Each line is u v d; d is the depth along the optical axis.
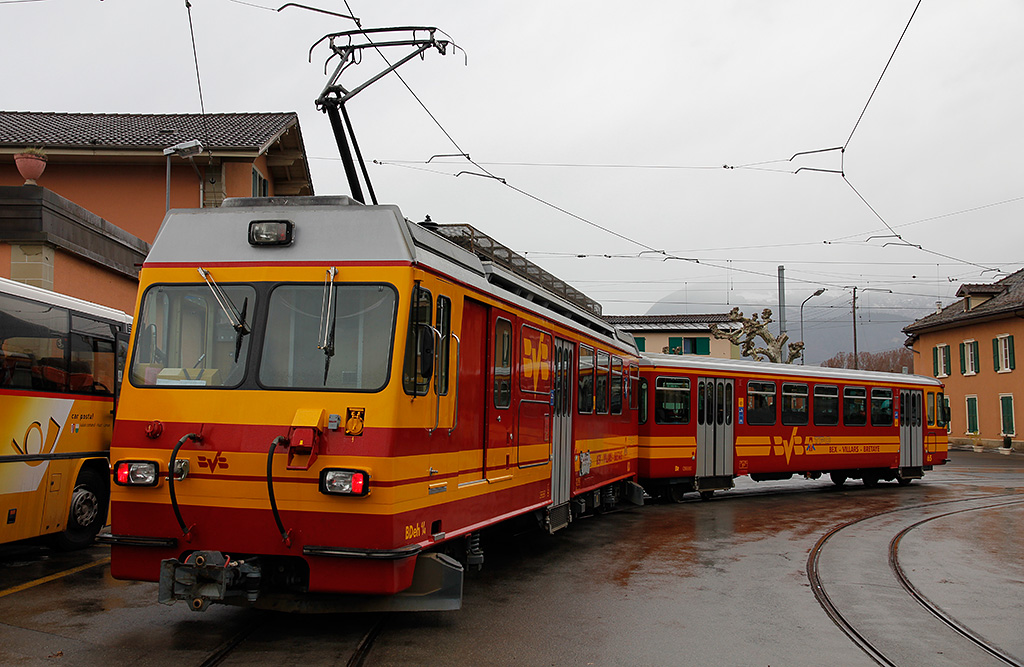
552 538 12.80
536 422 9.98
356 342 6.45
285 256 6.68
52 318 9.65
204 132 22.58
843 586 9.61
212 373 6.56
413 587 6.59
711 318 55.06
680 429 18.31
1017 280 46.12
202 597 6.06
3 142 20.86
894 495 20.81
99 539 6.53
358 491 6.13
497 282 9.04
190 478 6.42
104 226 17.42
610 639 7.14
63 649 6.35
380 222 6.66
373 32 11.02
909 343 53.84
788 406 20.72
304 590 6.48
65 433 9.87
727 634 7.39
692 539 12.87
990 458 36.78
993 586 9.82
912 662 6.73
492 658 6.49
